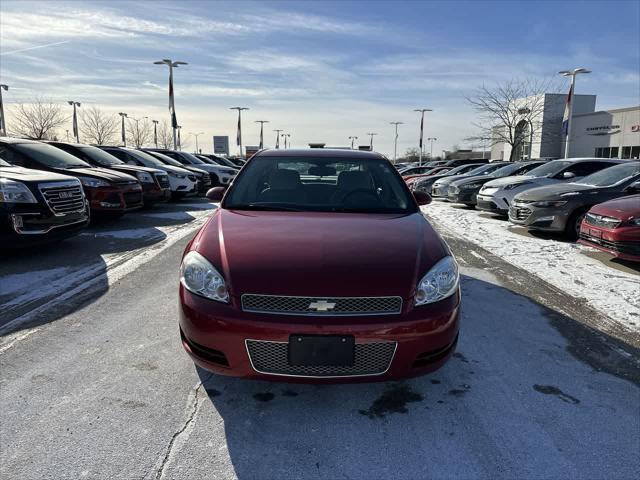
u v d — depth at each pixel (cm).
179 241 726
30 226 544
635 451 224
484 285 502
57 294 443
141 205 942
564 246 729
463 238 806
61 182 586
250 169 397
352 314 232
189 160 1788
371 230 296
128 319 380
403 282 241
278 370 236
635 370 309
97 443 221
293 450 221
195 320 242
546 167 1063
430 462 214
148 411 249
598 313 418
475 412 256
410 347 236
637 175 754
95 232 809
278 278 237
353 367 235
